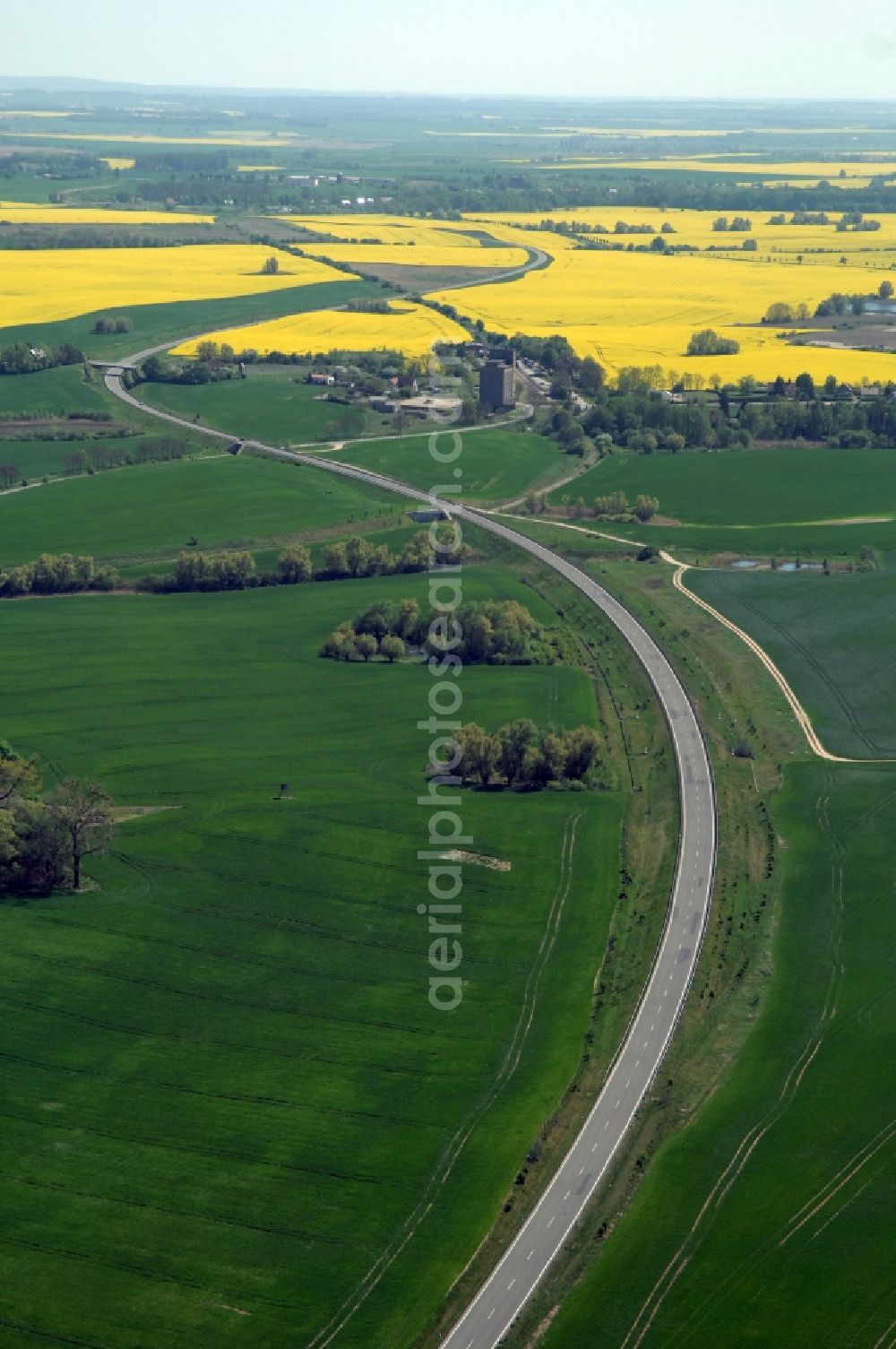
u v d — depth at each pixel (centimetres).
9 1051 15275
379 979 16675
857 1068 15238
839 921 17762
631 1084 15125
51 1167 13788
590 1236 13225
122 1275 12688
